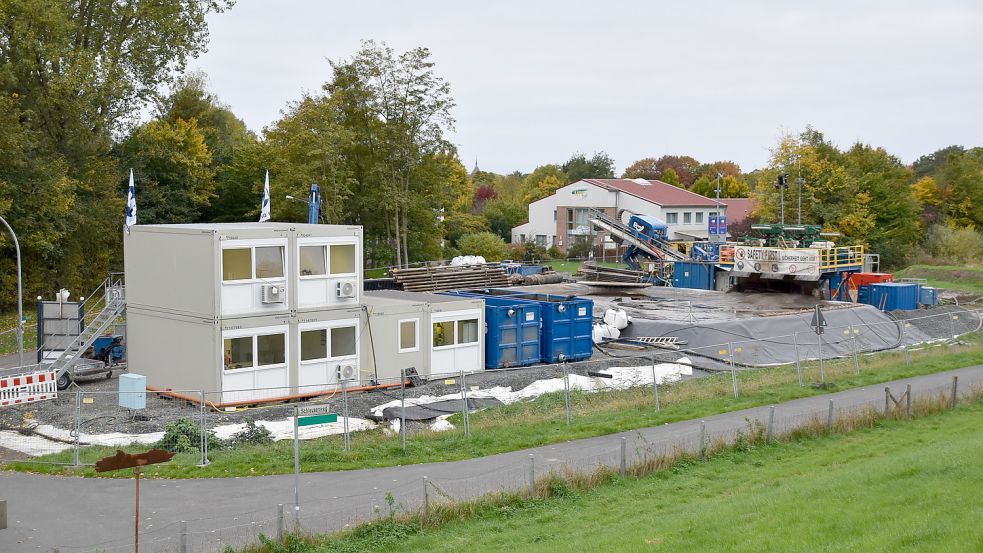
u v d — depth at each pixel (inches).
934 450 755.4
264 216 1398.9
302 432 902.4
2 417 964.0
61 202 1887.3
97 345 1257.4
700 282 2252.7
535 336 1299.2
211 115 3348.9
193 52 2218.3
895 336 1654.8
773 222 3065.9
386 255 2664.9
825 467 761.6
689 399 1081.4
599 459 775.7
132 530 619.5
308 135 2298.2
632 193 3860.7
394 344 1150.3
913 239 3430.1
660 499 676.7
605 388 1129.4
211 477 751.1
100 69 1989.4
